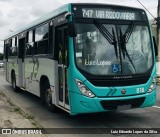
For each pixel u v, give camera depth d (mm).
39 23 8078
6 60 13391
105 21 5957
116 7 6086
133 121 6469
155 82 6207
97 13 5938
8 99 9266
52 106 7387
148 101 6059
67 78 5926
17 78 10953
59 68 6527
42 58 7703
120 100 5719
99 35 5871
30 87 9094
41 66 7816
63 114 7336
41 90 7992
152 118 6742
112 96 5684
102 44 5852
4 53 13945
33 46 8672
